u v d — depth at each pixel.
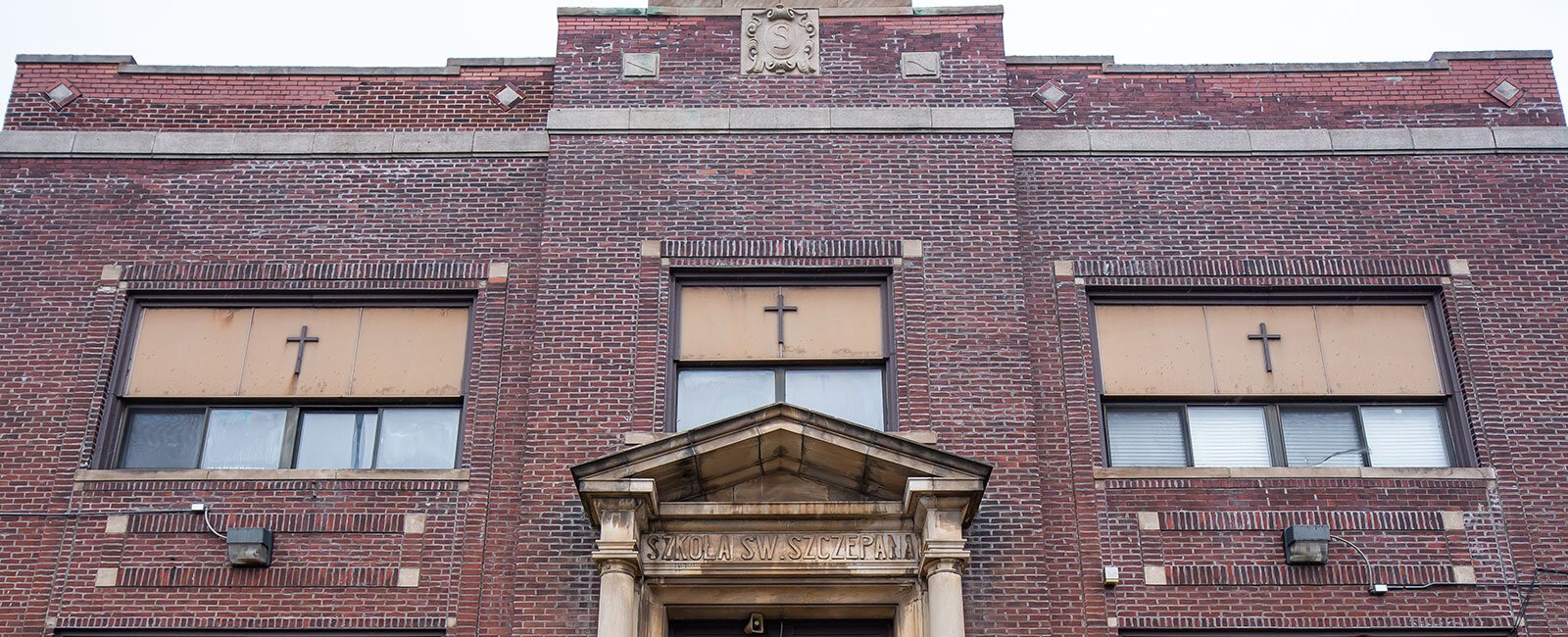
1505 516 14.97
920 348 15.59
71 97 17.50
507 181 17.06
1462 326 16.08
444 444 15.66
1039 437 15.35
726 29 17.66
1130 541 14.78
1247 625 14.38
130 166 17.03
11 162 17.02
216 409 15.84
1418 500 15.02
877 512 14.07
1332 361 16.09
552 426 15.09
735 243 16.22
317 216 16.78
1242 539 14.80
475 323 16.16
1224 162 17.14
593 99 17.17
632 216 16.38
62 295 16.20
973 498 13.70
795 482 14.35
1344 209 16.83
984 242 16.25
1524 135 17.28
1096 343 16.14
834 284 16.22
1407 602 14.52
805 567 13.95
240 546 14.48
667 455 13.62
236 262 16.45
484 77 17.84
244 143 17.17
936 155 16.80
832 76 17.36
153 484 15.03
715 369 15.78
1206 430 15.79
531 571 14.37
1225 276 16.38
